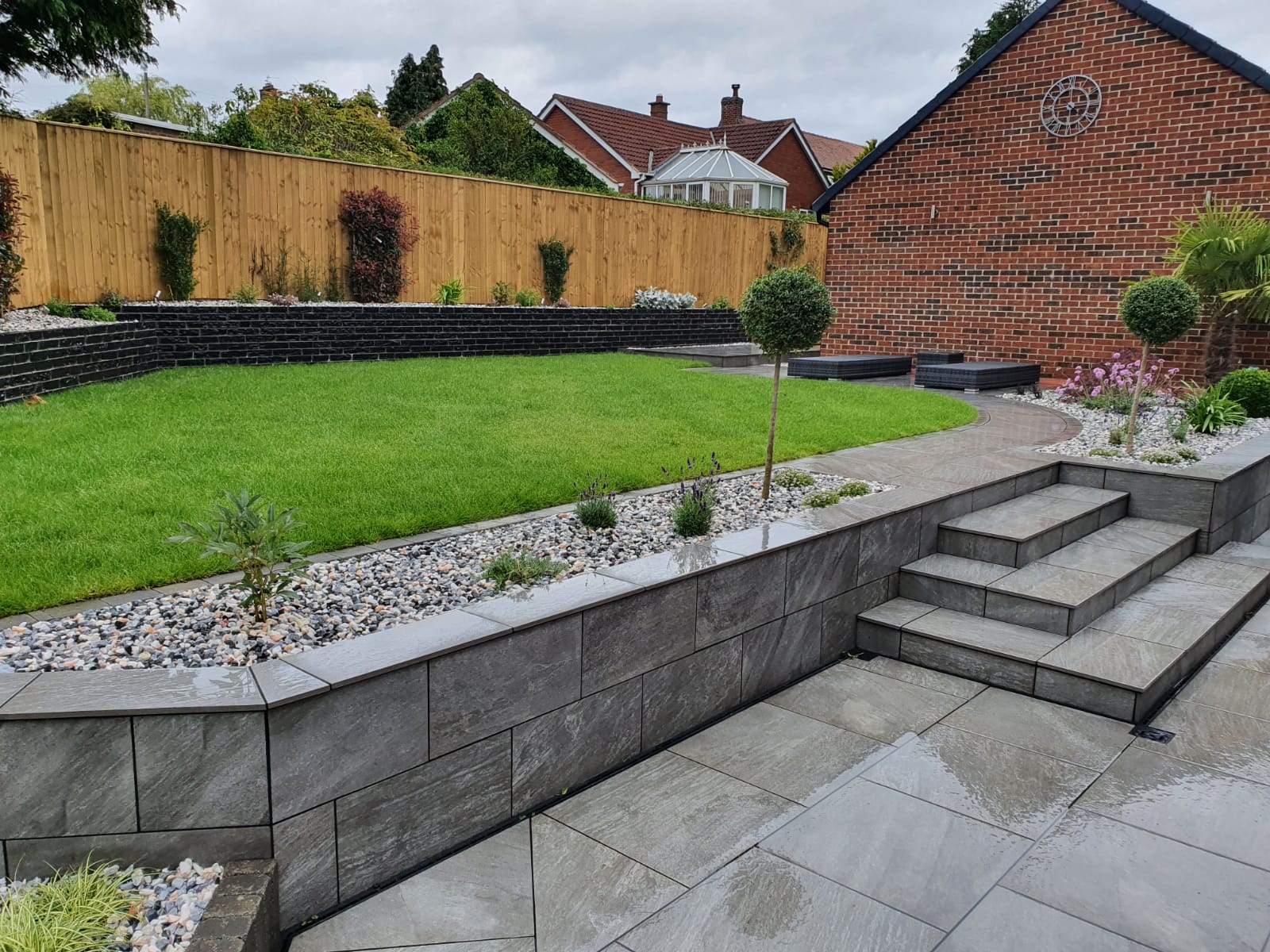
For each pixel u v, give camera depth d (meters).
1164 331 6.32
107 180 8.98
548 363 10.77
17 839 2.15
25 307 7.91
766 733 3.66
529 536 4.12
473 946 2.37
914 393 9.62
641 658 3.33
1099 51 11.05
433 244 12.31
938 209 12.76
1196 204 10.62
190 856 2.28
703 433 6.61
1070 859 2.80
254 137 12.99
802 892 2.62
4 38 10.36
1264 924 2.50
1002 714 3.88
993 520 5.25
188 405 6.46
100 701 2.17
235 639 2.79
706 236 16.31
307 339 9.88
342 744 2.43
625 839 2.88
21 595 3.04
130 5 10.59
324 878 2.46
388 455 5.33
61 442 5.07
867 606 4.66
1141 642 4.32
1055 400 9.85
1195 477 5.90
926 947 2.39
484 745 2.82
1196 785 3.29
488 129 22.64
